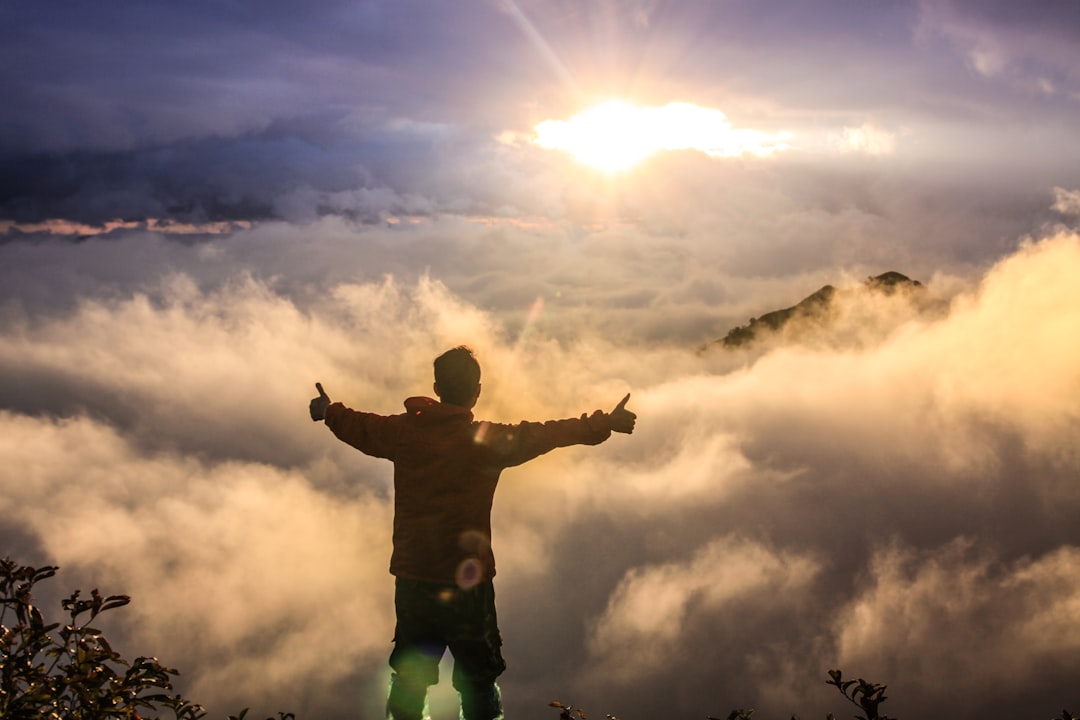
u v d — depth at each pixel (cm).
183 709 328
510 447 356
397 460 370
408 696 364
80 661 308
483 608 363
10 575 321
